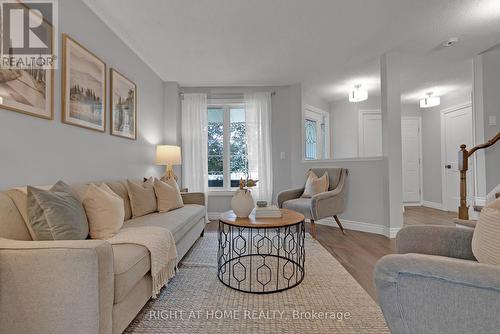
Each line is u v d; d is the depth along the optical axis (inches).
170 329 53.6
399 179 122.3
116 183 90.0
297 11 87.8
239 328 53.9
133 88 115.0
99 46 91.0
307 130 191.2
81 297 39.1
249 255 92.4
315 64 134.0
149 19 92.2
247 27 97.8
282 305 62.3
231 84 162.1
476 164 124.0
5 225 46.9
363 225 133.9
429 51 120.4
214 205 164.4
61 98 72.9
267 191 158.1
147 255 57.2
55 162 71.0
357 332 52.3
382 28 99.5
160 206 100.3
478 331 27.3
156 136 143.8
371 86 170.6
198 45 112.0
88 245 40.4
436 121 202.7
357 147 197.9
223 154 167.6
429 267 29.3
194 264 88.4
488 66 119.9
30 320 39.4
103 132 93.0
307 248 104.6
